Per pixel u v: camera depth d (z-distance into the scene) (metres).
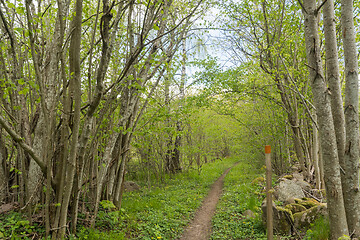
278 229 4.89
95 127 4.98
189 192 9.11
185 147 12.30
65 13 4.33
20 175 4.76
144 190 9.27
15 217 4.26
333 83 3.28
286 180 7.03
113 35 3.71
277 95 9.38
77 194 4.14
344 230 3.00
